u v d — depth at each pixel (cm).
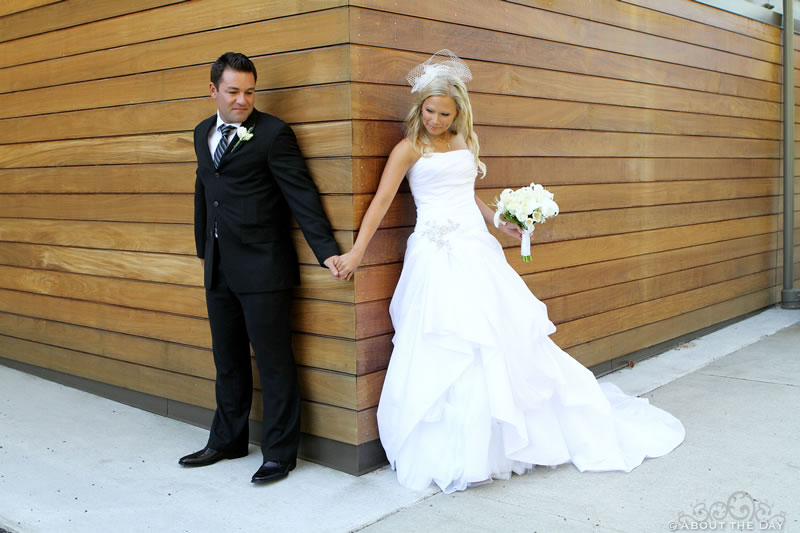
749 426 379
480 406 308
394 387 317
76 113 432
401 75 330
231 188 318
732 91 588
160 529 283
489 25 373
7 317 505
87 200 435
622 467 327
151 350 415
